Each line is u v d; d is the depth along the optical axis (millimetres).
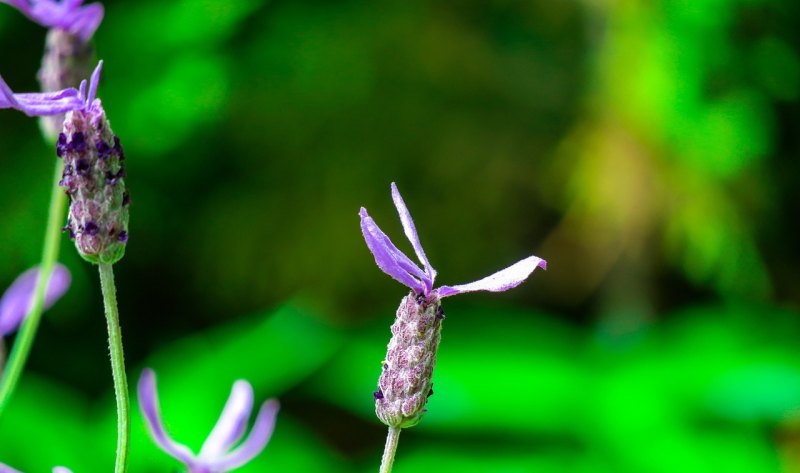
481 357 993
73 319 1145
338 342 977
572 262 1238
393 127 1214
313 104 1179
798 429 1094
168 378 889
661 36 1093
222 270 1196
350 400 977
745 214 1181
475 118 1235
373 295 1191
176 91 1042
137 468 788
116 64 1050
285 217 1196
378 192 1208
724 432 934
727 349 1047
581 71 1222
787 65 1108
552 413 940
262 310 1200
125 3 1065
